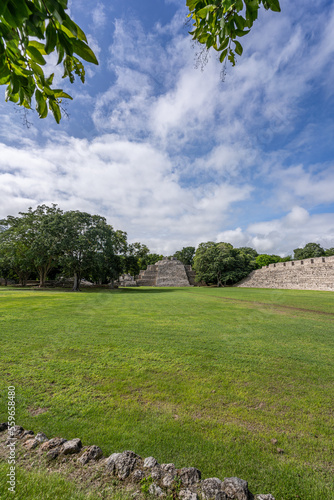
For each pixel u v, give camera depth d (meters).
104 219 39.50
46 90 1.82
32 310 12.23
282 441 3.03
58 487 2.04
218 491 2.02
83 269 34.69
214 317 11.04
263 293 27.23
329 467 2.63
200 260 55.34
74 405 3.75
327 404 3.91
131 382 4.56
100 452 2.56
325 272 34.84
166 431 3.16
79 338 7.26
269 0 1.81
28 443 2.69
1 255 39.50
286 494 2.26
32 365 5.25
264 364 5.51
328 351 6.41
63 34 1.43
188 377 4.81
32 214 38.34
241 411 3.68
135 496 2.02
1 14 1.23
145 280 64.25
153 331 8.25
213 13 1.95
